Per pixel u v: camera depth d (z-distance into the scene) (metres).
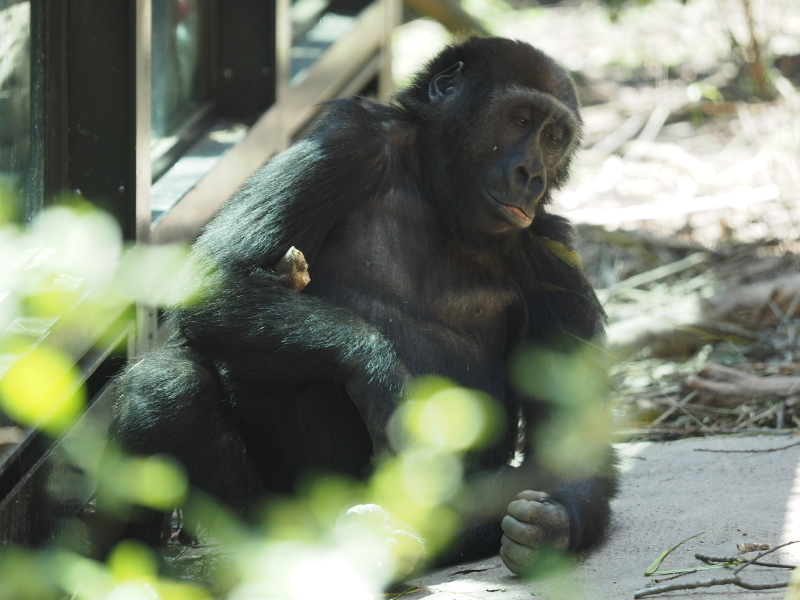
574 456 9.70
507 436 10.42
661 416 14.19
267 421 9.84
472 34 11.23
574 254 10.62
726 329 16.92
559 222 10.91
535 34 36.78
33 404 8.23
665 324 16.84
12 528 8.41
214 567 9.64
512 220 9.79
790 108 27.02
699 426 13.79
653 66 32.28
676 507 10.12
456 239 10.18
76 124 11.05
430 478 8.67
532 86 10.12
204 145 15.18
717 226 21.50
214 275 9.38
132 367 9.51
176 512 11.06
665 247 20.61
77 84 11.00
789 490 10.24
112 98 11.04
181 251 12.27
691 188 23.48
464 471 9.81
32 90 10.52
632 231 21.30
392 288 10.02
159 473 8.81
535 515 8.57
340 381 9.06
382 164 10.13
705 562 8.46
